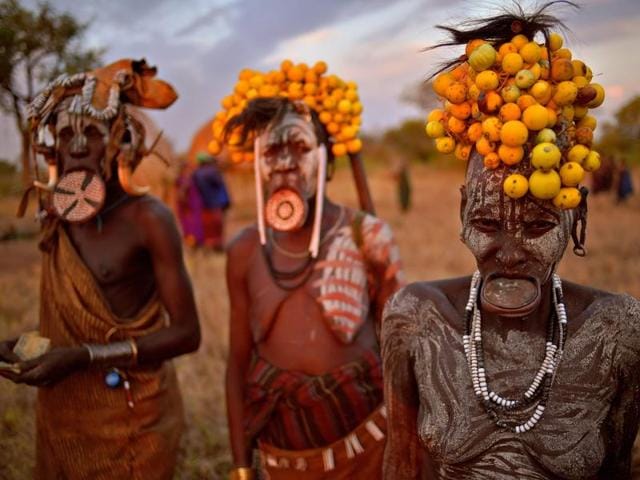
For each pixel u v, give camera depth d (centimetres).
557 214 203
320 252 337
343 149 362
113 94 335
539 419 211
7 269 920
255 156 343
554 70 199
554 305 218
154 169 372
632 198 1983
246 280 348
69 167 332
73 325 338
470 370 219
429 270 999
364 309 332
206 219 1197
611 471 226
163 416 355
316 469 323
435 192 2778
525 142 199
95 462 344
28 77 596
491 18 215
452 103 210
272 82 362
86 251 341
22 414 480
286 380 323
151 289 353
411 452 244
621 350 213
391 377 240
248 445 339
